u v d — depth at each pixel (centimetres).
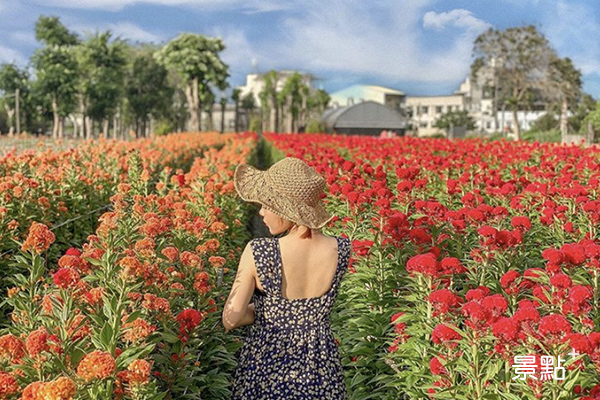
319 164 1079
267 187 301
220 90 7619
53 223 820
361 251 527
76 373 294
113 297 329
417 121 14562
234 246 799
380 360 460
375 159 1371
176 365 371
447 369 350
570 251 427
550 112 8125
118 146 1530
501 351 324
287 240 301
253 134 4341
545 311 410
